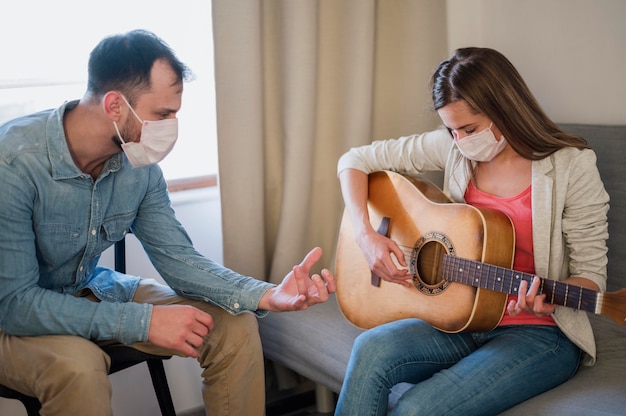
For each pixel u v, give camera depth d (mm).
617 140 1990
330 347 1980
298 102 2258
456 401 1543
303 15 2207
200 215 2332
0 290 1579
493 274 1628
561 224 1695
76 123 1621
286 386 2455
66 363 1518
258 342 1783
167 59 1595
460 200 1864
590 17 2188
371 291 1918
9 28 2064
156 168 1843
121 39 1579
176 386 2357
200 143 2398
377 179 2000
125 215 1782
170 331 1598
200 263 1828
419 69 2471
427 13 2430
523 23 2367
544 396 1591
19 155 1569
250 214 2246
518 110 1688
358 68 2350
